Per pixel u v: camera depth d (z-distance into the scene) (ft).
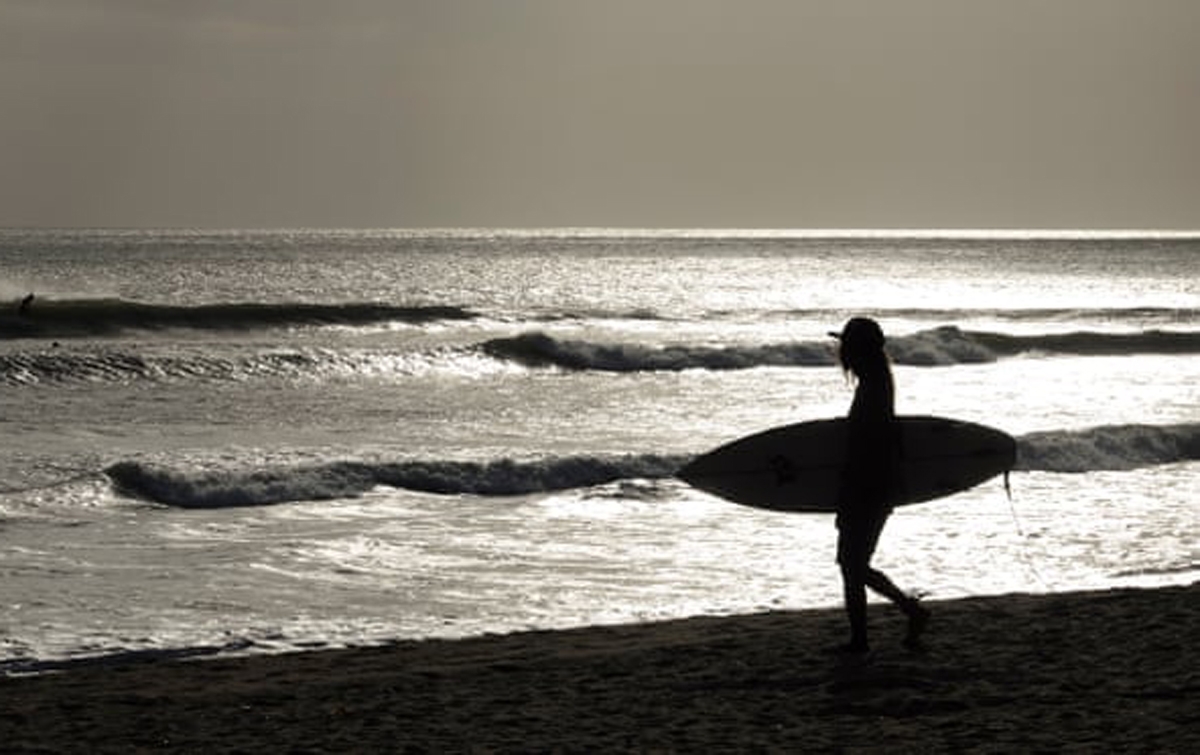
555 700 75.31
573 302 613.11
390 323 425.69
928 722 67.31
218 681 87.51
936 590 123.44
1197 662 80.02
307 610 114.11
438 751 64.44
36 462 181.98
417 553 137.69
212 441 208.64
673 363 338.75
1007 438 83.61
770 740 64.85
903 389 300.20
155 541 140.97
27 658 97.30
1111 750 60.95
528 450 202.69
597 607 116.88
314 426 228.84
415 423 234.79
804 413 254.47
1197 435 205.77
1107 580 128.77
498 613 114.32
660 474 179.22
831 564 134.51
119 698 80.48
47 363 282.97
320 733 68.90
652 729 67.82
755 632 100.78
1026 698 71.72
